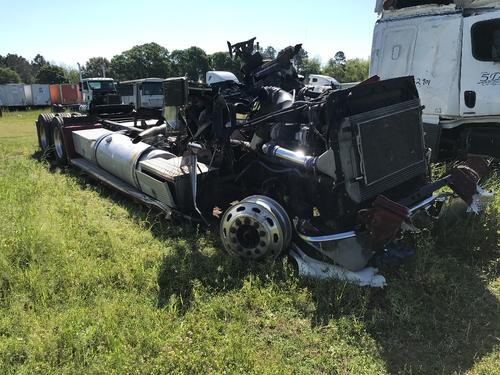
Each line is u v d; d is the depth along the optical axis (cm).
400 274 372
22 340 284
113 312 312
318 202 386
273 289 353
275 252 390
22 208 506
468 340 297
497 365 274
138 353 274
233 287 362
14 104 3631
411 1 754
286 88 516
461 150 716
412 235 426
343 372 270
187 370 262
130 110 912
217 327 306
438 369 272
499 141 679
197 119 497
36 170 750
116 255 404
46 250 399
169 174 475
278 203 401
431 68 711
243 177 481
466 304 336
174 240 451
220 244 443
